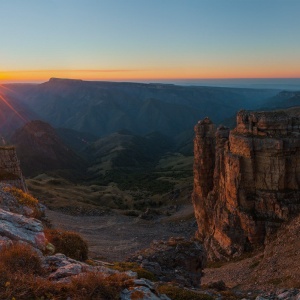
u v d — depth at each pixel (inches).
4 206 1099.9
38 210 1250.6
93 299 543.5
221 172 2235.5
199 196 2815.0
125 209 5792.3
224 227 1990.7
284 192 1865.2
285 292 960.9
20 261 623.8
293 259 1375.5
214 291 952.9
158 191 7372.1
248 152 1909.4
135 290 593.0
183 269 1133.7
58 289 555.8
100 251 2679.6
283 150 1849.2
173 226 3969.0
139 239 3393.2
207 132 2827.3
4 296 512.4
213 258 2026.3
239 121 2091.5
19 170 2284.7
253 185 1935.3
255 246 1825.8
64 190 6501.0
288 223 1722.4
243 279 1481.3
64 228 3555.6
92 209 4805.6
